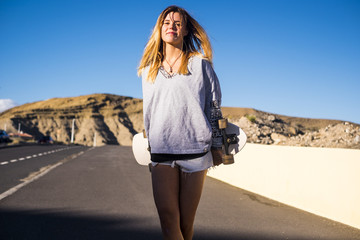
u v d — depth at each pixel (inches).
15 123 6402.6
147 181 371.6
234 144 72.9
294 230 180.9
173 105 68.6
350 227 189.8
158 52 73.4
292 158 255.6
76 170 477.7
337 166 208.8
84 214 202.7
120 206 229.5
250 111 4288.9
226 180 383.6
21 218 187.8
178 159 67.4
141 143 79.4
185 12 76.1
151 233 163.5
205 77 72.2
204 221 194.9
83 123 6929.1
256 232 174.1
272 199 276.4
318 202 222.7
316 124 4301.2
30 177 378.9
